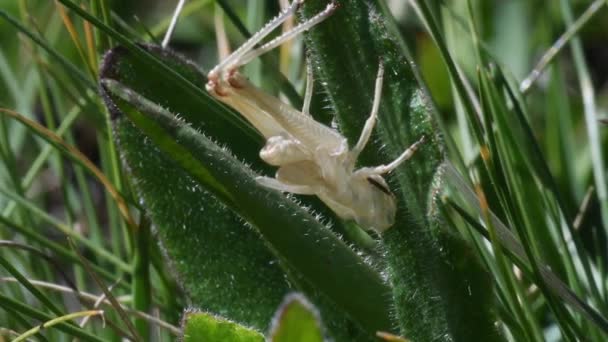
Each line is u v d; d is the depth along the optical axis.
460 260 0.21
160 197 0.22
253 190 0.20
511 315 0.22
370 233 0.23
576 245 0.23
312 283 0.21
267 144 0.20
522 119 0.23
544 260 0.23
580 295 0.23
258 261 0.22
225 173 0.20
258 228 0.21
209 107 0.22
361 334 0.22
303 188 0.21
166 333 0.24
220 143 0.23
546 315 0.25
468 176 0.23
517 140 0.24
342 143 0.21
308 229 0.21
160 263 0.24
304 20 0.21
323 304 0.22
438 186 0.21
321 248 0.21
